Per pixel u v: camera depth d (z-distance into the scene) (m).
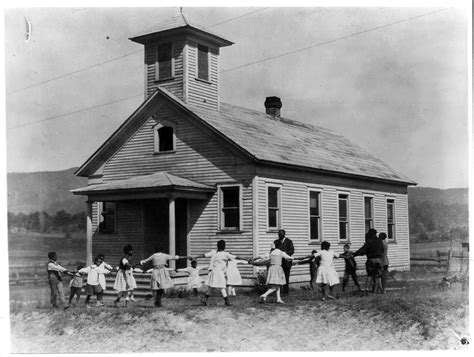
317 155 28.66
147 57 27.45
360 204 30.14
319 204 26.97
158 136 26.20
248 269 22.83
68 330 17.33
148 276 22.86
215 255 18.44
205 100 27.09
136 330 16.67
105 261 27.30
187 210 24.67
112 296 23.98
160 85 26.86
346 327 15.75
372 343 14.91
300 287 23.58
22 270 37.12
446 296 17.81
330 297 18.66
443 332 15.23
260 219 23.11
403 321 15.68
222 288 18.20
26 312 19.38
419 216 59.06
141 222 26.38
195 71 26.69
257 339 15.33
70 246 71.50
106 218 27.91
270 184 23.86
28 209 72.38
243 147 23.12
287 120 33.78
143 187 22.97
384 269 19.86
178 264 25.25
